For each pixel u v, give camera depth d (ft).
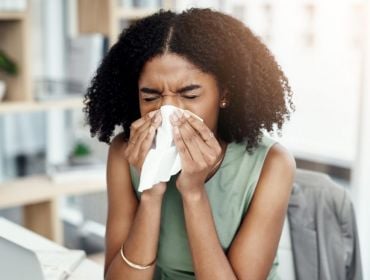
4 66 7.75
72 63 8.56
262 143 3.70
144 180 3.13
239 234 3.50
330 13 9.50
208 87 3.26
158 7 8.68
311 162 9.86
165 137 3.14
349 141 9.80
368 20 7.52
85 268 4.07
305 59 9.91
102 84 3.79
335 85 9.77
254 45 3.58
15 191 7.86
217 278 3.26
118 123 3.88
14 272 2.60
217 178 3.61
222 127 3.65
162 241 3.69
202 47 3.18
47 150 10.91
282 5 9.84
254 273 3.43
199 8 3.54
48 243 4.57
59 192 8.02
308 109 10.03
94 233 9.25
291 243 4.27
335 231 4.21
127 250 3.41
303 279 4.25
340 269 4.22
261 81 3.55
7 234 4.75
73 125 9.87
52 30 10.27
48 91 8.28
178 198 3.59
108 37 8.04
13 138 10.78
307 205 4.25
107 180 3.88
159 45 3.20
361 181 7.82
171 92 3.21
